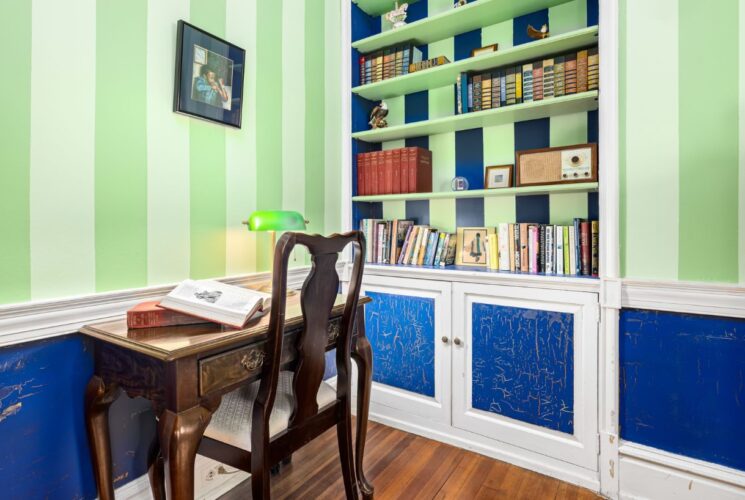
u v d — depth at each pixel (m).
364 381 1.72
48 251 1.29
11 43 1.20
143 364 1.15
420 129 2.39
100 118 1.41
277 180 2.13
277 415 1.31
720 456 1.55
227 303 1.33
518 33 2.22
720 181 1.52
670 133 1.60
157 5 1.57
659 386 1.64
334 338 1.55
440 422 2.16
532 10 2.14
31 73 1.24
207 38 1.73
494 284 1.99
